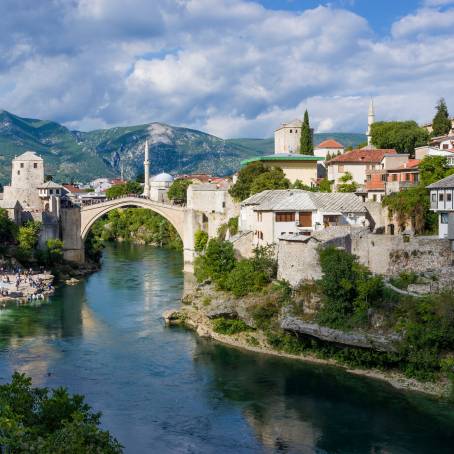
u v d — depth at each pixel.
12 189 165.25
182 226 164.25
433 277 75.00
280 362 75.62
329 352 76.00
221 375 71.88
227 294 91.38
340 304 74.88
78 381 70.94
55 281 136.25
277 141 183.25
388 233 99.56
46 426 40.56
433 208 86.06
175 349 82.62
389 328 70.56
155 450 53.81
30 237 141.12
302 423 58.75
